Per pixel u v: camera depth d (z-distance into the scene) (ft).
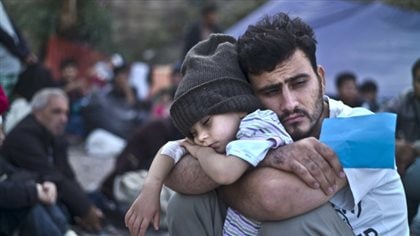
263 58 6.77
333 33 24.88
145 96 39.88
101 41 37.09
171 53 51.98
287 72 6.80
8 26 19.26
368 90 23.91
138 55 51.88
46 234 14.25
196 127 6.88
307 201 6.53
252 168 6.71
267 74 6.82
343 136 6.50
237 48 7.10
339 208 6.82
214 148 6.84
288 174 6.57
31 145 16.48
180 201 7.34
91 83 35.88
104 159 28.91
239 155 6.55
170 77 33.58
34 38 35.60
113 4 52.60
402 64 24.38
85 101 31.73
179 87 7.00
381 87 24.40
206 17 29.94
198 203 7.25
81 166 27.27
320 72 7.25
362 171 6.56
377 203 6.90
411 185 11.58
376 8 24.79
